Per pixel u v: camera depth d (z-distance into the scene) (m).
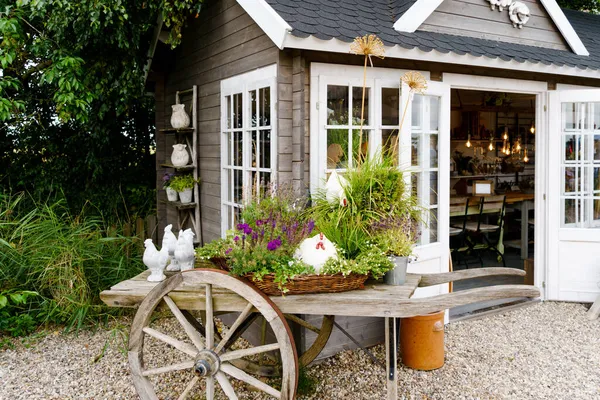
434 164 4.86
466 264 7.04
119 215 8.64
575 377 3.93
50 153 8.53
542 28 5.61
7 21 6.22
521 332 4.86
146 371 3.19
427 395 3.67
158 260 3.34
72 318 5.11
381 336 4.59
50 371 4.26
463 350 4.45
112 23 6.05
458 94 9.12
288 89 4.09
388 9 4.98
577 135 5.69
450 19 4.98
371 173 3.62
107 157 8.74
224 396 3.72
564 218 5.77
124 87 6.62
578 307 5.59
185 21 5.85
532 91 5.54
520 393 3.68
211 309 3.05
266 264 2.98
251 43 4.55
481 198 6.98
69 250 5.20
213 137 5.51
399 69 4.52
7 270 5.16
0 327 4.96
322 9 4.38
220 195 5.38
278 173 4.08
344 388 3.80
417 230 4.54
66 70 6.43
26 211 7.37
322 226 3.38
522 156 9.90
